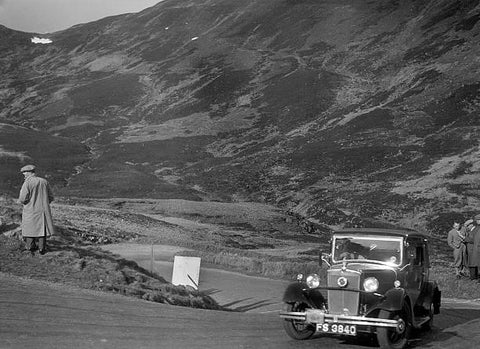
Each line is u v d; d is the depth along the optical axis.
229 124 149.75
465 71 139.00
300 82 170.12
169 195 86.19
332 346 9.51
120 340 8.20
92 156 123.81
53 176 99.25
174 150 130.50
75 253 15.02
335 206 82.69
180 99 180.38
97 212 45.41
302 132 134.75
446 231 70.62
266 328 10.76
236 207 70.06
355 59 185.62
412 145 105.81
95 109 178.88
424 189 84.12
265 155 119.81
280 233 61.66
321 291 10.05
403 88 145.00
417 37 183.38
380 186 88.94
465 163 91.31
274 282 20.06
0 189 81.12
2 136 122.88
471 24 173.25
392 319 9.12
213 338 9.09
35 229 14.19
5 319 8.63
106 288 12.75
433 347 9.74
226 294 16.84
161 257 24.91
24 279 12.13
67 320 9.08
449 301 18.23
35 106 191.38
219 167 114.56
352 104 147.25
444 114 117.88
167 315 10.79
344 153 108.62
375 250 10.19
